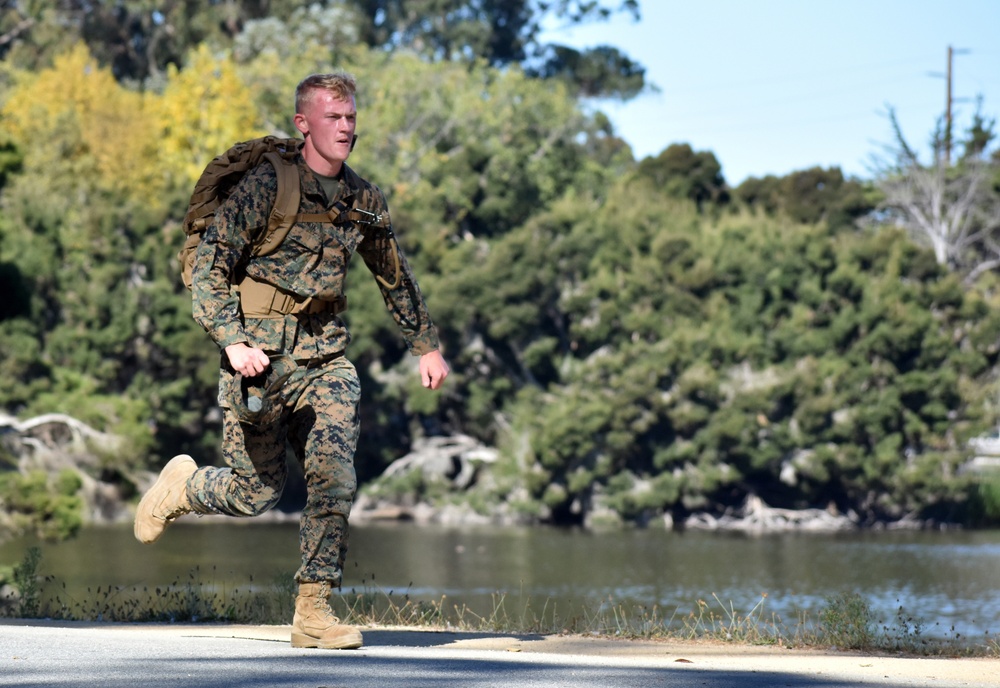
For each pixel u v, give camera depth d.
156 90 164.00
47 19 171.38
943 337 119.19
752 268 121.75
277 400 10.57
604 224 125.25
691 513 118.94
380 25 183.62
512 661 9.41
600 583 68.88
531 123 153.12
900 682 9.12
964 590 65.88
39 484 49.97
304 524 10.66
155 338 114.12
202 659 8.59
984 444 133.62
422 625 19.22
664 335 118.62
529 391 120.19
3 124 126.12
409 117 146.00
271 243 10.57
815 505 120.00
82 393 69.19
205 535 96.81
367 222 10.97
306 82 10.72
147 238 115.88
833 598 19.84
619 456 116.25
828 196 154.38
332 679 7.66
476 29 182.00
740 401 114.19
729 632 18.06
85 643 9.38
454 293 119.38
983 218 152.00
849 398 116.50
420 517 118.94
